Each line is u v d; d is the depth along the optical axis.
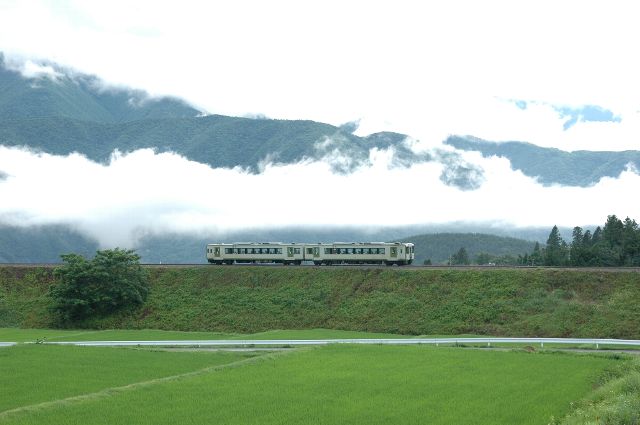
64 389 49.50
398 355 62.41
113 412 40.41
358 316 92.56
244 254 118.50
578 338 77.62
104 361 61.31
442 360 59.91
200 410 41.12
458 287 94.00
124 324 98.56
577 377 52.66
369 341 74.62
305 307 97.12
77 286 100.50
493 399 44.84
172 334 88.50
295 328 92.56
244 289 103.56
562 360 60.75
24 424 37.59
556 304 86.44
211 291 104.50
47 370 56.66
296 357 60.84
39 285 110.94
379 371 54.25
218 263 121.56
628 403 38.09
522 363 58.78
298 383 49.25
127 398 43.94
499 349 68.88
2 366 58.41
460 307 89.62
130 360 62.16
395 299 94.25
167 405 42.25
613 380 49.78
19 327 99.25
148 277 109.69
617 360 61.66
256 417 39.69
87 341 78.88
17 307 105.06
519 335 81.94
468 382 50.28
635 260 129.62
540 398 45.19
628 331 78.56
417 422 39.12
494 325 84.88
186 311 99.81
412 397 45.22
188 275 109.75
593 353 66.19
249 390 46.69
